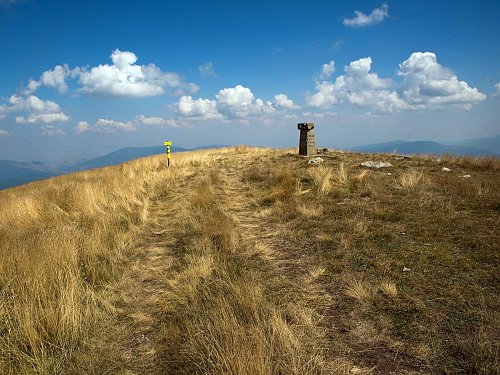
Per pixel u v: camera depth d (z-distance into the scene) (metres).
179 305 4.35
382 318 3.70
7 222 8.30
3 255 5.15
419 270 4.72
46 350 3.46
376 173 11.46
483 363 2.86
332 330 3.59
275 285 4.68
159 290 4.86
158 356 3.39
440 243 5.56
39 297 4.07
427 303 3.91
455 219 6.56
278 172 12.46
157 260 6.04
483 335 3.22
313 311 3.96
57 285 4.44
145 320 4.07
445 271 4.62
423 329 3.46
